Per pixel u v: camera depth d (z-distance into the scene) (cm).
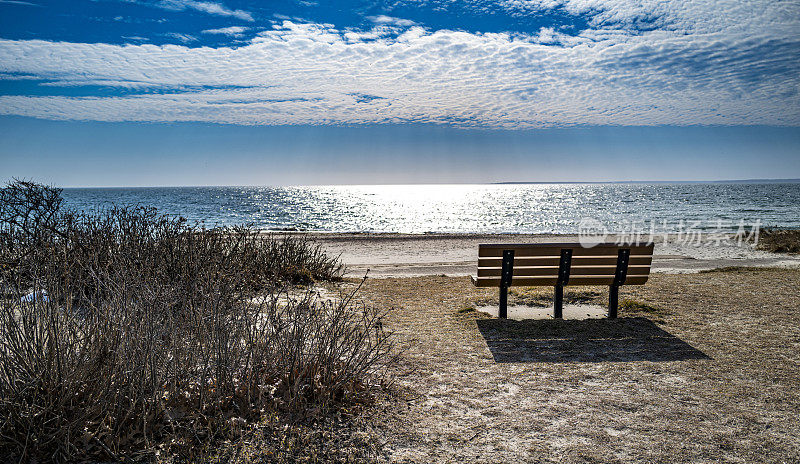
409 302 757
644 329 598
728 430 339
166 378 344
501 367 470
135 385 324
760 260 1502
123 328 344
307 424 339
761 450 313
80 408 311
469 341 553
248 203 11075
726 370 456
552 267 648
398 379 435
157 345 350
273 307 430
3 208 718
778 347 521
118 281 437
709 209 7212
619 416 362
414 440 325
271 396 362
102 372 327
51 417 301
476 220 5675
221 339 378
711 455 307
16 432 288
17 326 321
